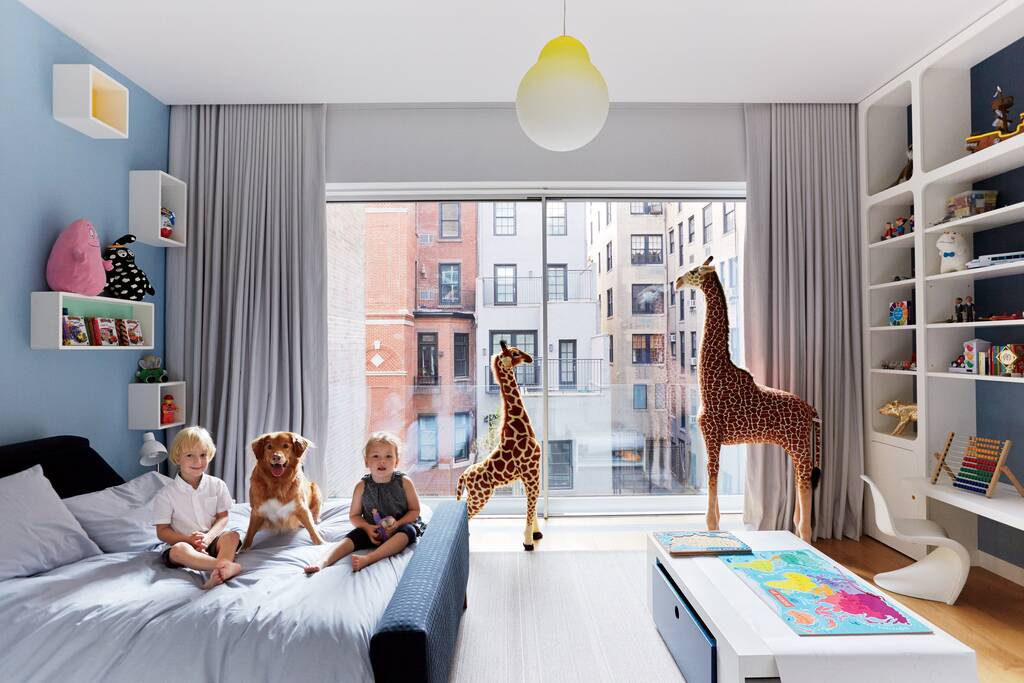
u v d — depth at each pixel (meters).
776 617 1.78
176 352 3.61
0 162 2.42
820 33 2.87
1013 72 2.91
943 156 3.19
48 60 2.68
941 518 3.11
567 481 4.08
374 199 4.02
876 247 3.64
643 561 3.22
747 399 3.26
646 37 2.88
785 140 3.74
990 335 3.07
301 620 1.55
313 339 3.68
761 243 3.73
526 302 4.08
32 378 2.58
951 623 2.49
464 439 4.11
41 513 2.00
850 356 3.69
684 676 2.06
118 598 1.67
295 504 2.29
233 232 3.64
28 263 2.56
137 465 3.35
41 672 1.50
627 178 3.81
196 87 3.42
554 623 2.49
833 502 3.68
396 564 2.01
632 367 4.09
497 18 2.69
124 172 3.24
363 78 3.32
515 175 3.79
